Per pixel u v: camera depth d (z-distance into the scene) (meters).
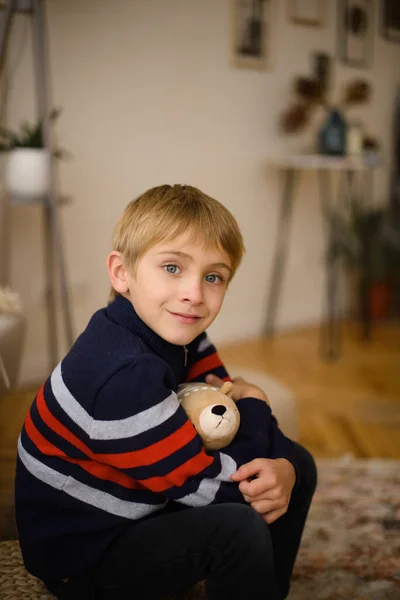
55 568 0.93
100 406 0.88
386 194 4.27
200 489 0.90
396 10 4.08
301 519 1.11
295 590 1.31
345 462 2.01
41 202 2.36
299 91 3.53
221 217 0.98
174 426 0.88
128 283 0.99
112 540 0.93
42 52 2.26
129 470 0.88
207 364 1.17
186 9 3.04
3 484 1.77
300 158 3.33
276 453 1.01
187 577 0.93
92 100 2.79
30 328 2.72
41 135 2.37
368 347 3.46
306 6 3.55
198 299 0.94
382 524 1.61
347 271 4.09
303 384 2.86
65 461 0.92
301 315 3.91
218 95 3.25
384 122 4.18
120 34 2.83
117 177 2.93
